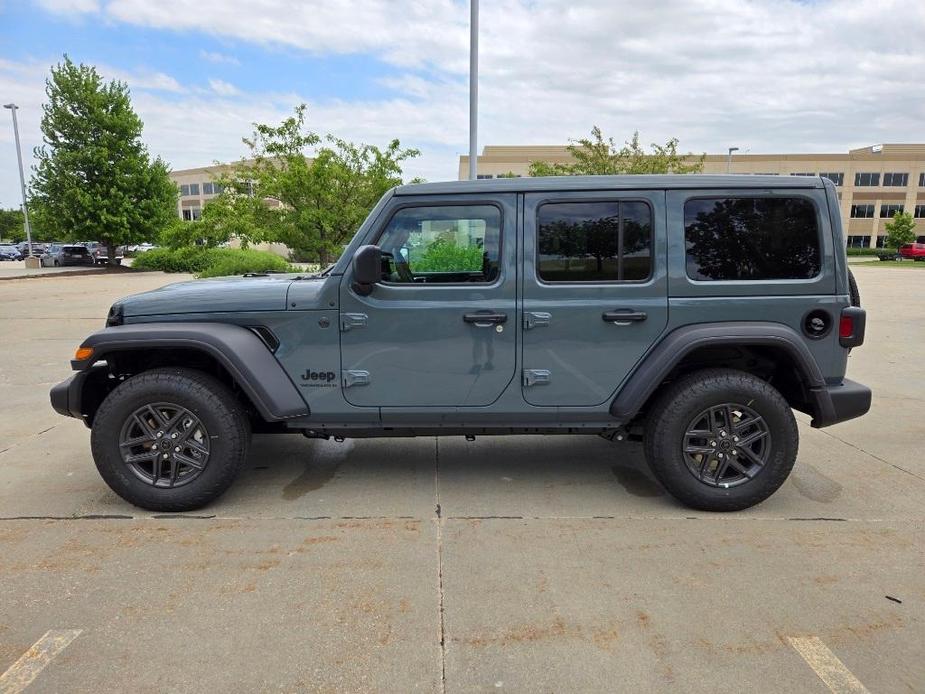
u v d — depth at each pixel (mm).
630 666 2379
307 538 3406
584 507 3832
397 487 4148
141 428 3693
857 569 3090
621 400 3668
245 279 4305
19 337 10188
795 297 3645
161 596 2838
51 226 29406
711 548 3301
